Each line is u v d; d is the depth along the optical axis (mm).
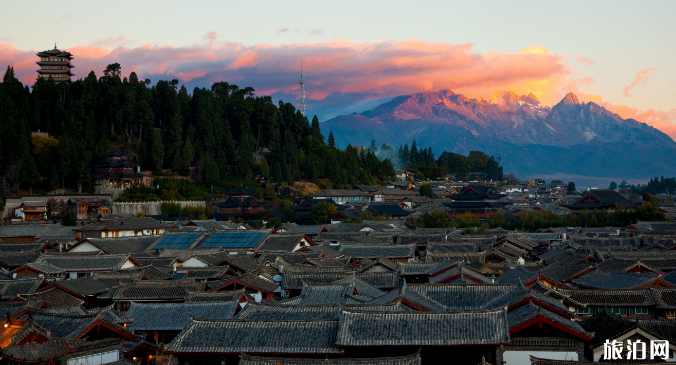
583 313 61250
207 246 114312
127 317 59531
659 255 92938
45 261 95812
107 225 135500
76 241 124500
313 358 44500
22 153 184125
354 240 125750
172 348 45250
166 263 97562
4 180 179750
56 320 50844
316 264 91500
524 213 172750
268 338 45500
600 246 118250
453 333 43719
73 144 197625
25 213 165375
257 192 199875
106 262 96000
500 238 122250
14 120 196125
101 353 47625
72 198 177000
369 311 45906
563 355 44844
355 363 39312
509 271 77938
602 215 161875
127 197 184500
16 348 42719
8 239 134125
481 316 44750
